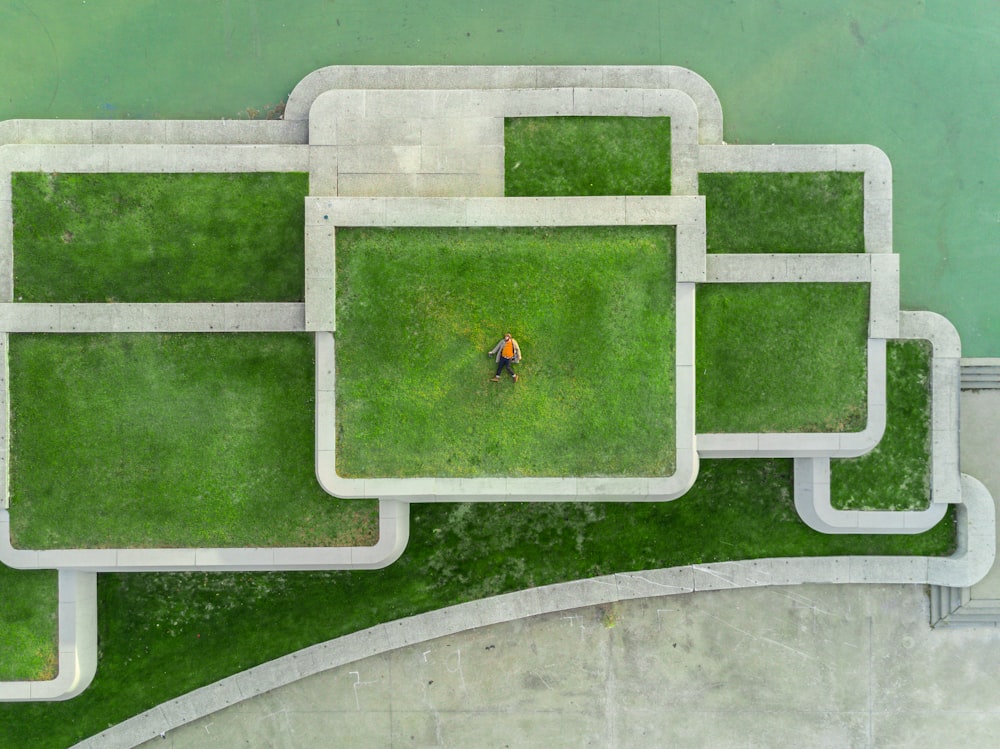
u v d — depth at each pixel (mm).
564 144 14453
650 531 15812
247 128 15328
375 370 14039
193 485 14422
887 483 15125
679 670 15883
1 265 14383
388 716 15789
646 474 14008
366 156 14461
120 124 15266
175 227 14508
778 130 15992
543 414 14047
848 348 14461
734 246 14781
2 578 14789
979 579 15414
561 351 14078
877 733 15867
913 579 15711
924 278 16078
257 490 14430
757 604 15953
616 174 14469
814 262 14414
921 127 16078
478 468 14039
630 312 14031
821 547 15797
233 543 14414
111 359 14375
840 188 14773
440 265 14031
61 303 14320
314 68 15898
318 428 13961
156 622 15602
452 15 15867
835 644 15914
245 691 15586
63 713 15492
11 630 14797
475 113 14414
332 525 14453
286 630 15648
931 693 15875
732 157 14742
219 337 14422
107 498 14383
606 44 15930
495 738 15844
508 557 15734
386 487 14008
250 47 15906
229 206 14539
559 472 14031
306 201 13836
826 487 15109
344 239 13992
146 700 15586
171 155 14445
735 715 15875
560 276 14039
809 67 16031
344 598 15648
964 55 16109
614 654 15898
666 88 14836
